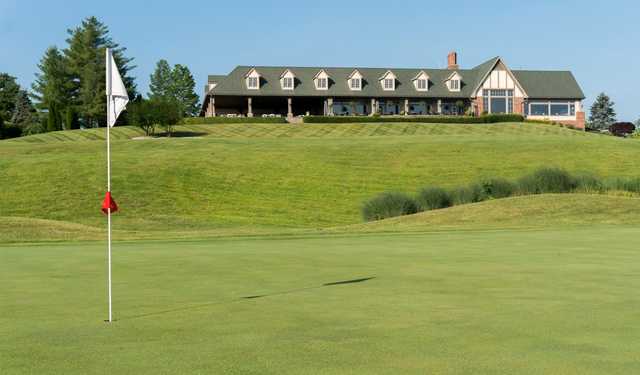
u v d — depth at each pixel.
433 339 6.11
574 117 92.56
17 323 7.05
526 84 92.38
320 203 38.66
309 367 5.18
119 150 48.62
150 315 7.45
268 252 14.45
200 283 9.92
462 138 55.28
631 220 23.56
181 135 68.38
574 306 7.69
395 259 12.76
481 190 31.00
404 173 43.66
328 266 11.81
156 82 135.12
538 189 31.41
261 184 40.97
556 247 14.62
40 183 38.47
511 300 8.13
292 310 7.65
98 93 100.56
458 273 10.65
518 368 5.09
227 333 6.45
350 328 6.63
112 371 5.13
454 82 88.50
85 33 102.75
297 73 87.12
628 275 10.24
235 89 83.44
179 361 5.40
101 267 12.01
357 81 86.38
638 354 5.49
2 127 85.00
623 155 46.28
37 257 13.84
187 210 36.41
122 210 35.59
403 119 78.69
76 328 6.76
